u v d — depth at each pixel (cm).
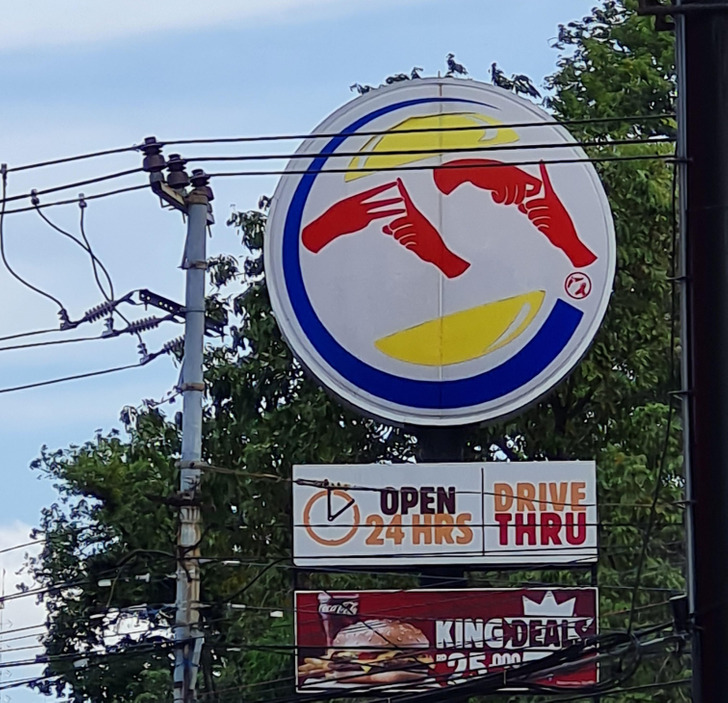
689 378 1002
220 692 2100
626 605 1978
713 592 972
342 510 1669
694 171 1009
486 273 1769
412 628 1645
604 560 2038
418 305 1764
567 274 1766
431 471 1672
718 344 992
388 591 1655
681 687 1928
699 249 1002
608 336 2156
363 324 1762
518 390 1741
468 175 1792
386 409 1742
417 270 1772
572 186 1786
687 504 989
